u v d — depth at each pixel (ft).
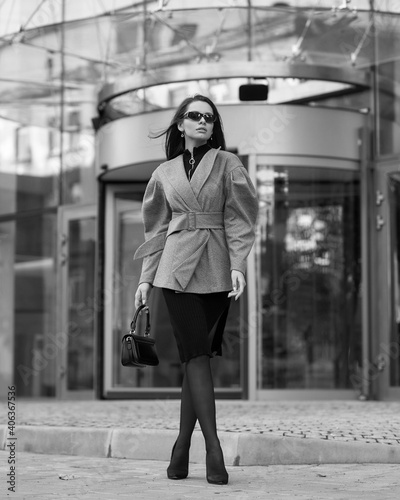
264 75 34.94
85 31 37.04
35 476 16.34
